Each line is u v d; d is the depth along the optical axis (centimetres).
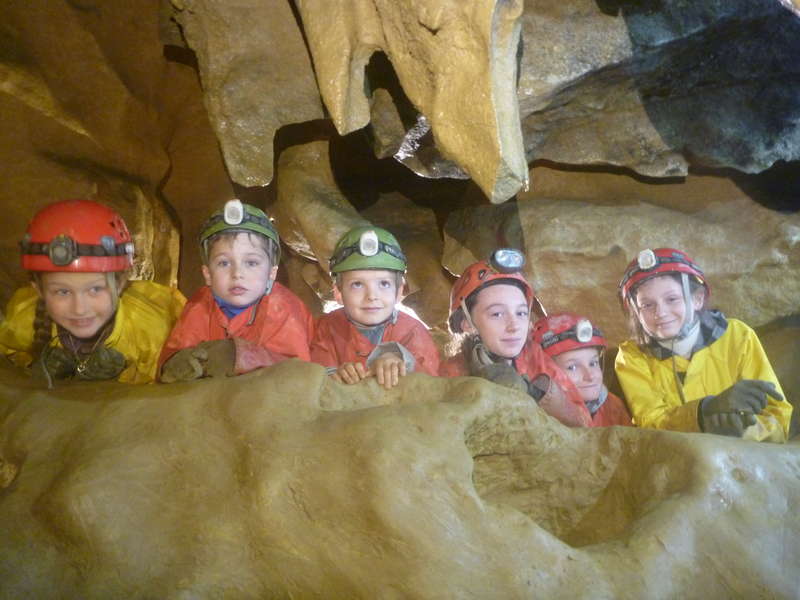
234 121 210
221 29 206
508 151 165
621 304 211
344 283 168
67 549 125
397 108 210
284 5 205
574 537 151
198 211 262
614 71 209
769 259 230
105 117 235
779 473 141
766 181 240
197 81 247
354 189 253
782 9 203
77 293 163
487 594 115
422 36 170
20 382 158
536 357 186
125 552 123
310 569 120
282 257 268
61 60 230
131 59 237
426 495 119
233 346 151
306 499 122
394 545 117
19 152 228
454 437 127
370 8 179
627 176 243
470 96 165
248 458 126
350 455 122
